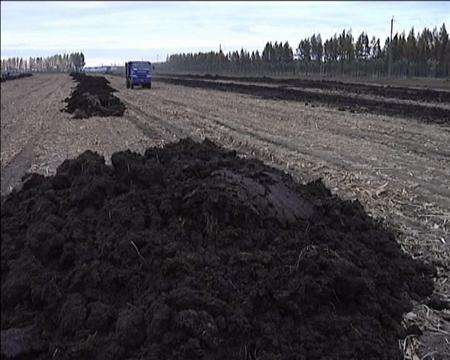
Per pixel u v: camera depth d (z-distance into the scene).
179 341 4.33
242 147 14.27
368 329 4.65
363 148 13.50
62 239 6.28
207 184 6.46
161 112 23.78
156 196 6.66
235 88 39.94
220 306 4.59
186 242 5.87
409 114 20.14
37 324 5.31
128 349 4.50
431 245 6.84
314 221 6.38
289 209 6.38
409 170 10.88
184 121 20.27
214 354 4.29
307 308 4.80
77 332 4.92
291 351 4.33
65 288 5.61
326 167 11.30
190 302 4.59
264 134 16.28
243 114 22.09
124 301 5.19
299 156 12.57
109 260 5.71
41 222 6.76
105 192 7.04
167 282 5.07
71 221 6.54
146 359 4.25
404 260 6.11
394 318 5.04
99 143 16.03
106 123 20.53
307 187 7.66
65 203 7.15
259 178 6.79
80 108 24.77
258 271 5.16
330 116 20.44
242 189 6.36
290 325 4.62
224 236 5.88
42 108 29.19
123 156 7.64
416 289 5.62
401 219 7.90
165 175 7.28
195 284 4.91
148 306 4.77
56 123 21.62
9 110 30.55
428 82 35.25
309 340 4.45
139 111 24.64
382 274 5.47
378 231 6.64
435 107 21.08
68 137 17.75
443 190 9.30
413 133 15.63
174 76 79.75
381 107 22.78
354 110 22.31
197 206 6.22
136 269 5.42
